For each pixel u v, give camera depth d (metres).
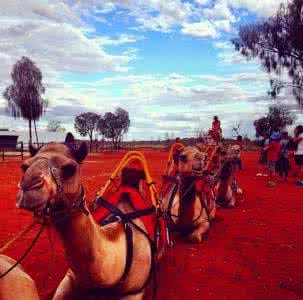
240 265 8.23
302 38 40.78
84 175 25.00
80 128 99.62
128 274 5.03
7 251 8.70
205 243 9.55
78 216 4.14
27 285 3.72
